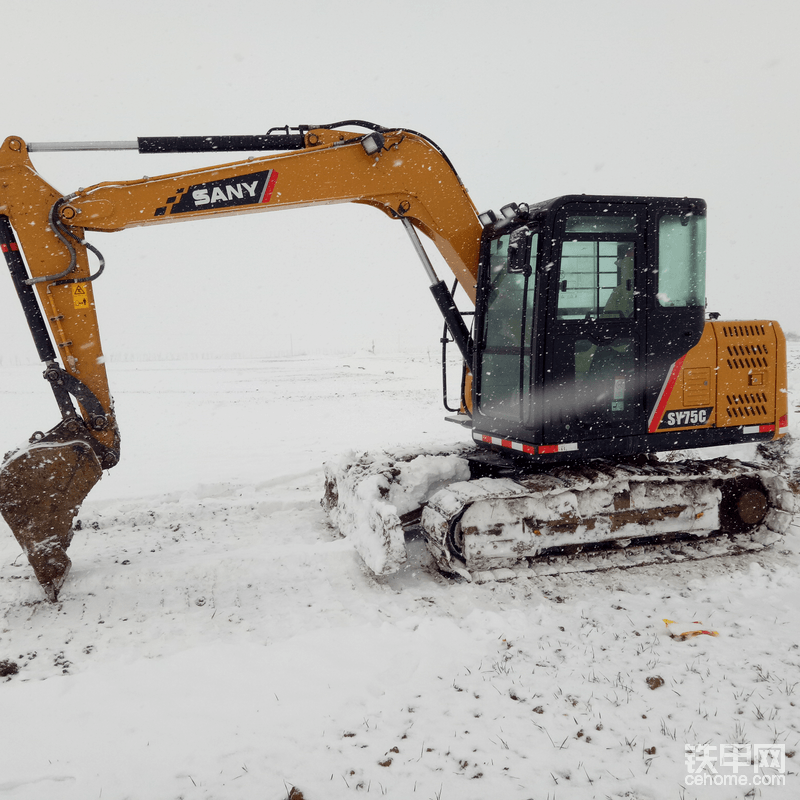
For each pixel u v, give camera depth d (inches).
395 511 205.0
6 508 189.8
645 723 132.8
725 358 230.4
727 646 165.2
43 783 118.3
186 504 309.7
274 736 130.2
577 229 205.8
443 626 173.9
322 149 216.4
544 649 165.0
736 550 233.1
